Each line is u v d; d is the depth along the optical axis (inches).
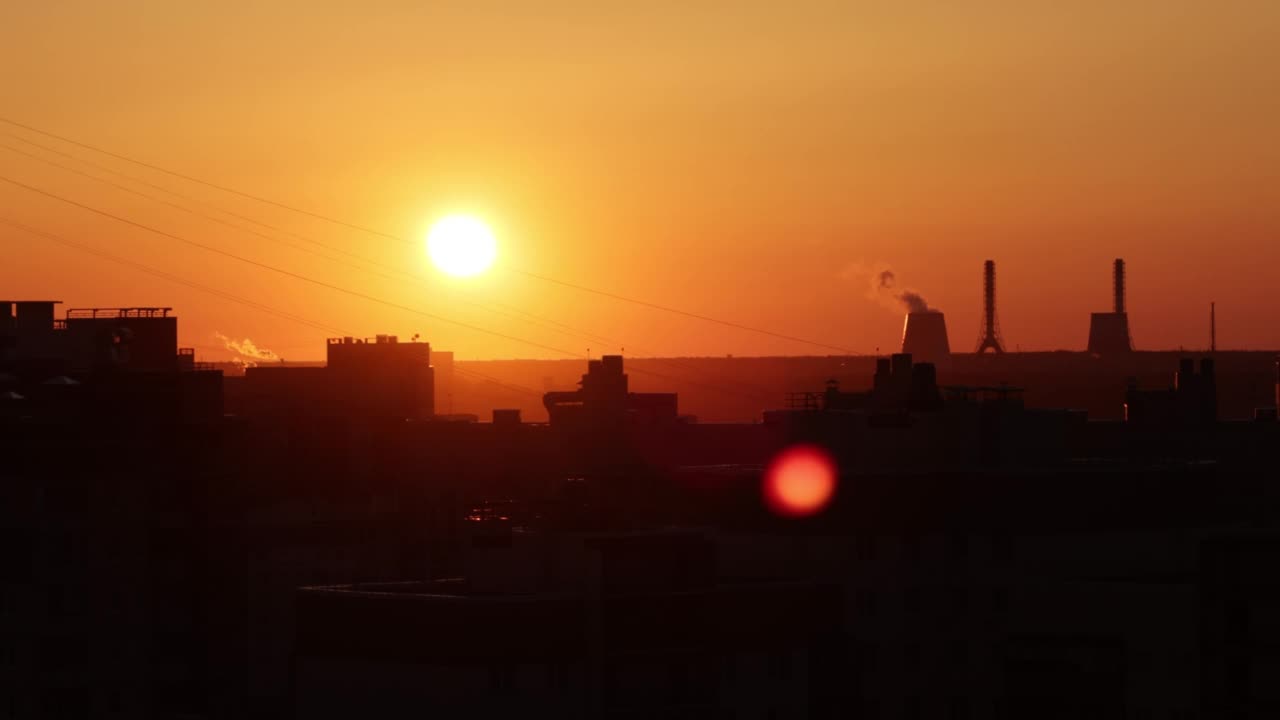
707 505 5157.5
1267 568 4867.1
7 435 5408.5
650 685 4192.9
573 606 4143.7
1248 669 4820.4
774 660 4399.6
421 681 4180.6
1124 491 5024.6
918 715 4931.1
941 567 4940.9
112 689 5383.9
